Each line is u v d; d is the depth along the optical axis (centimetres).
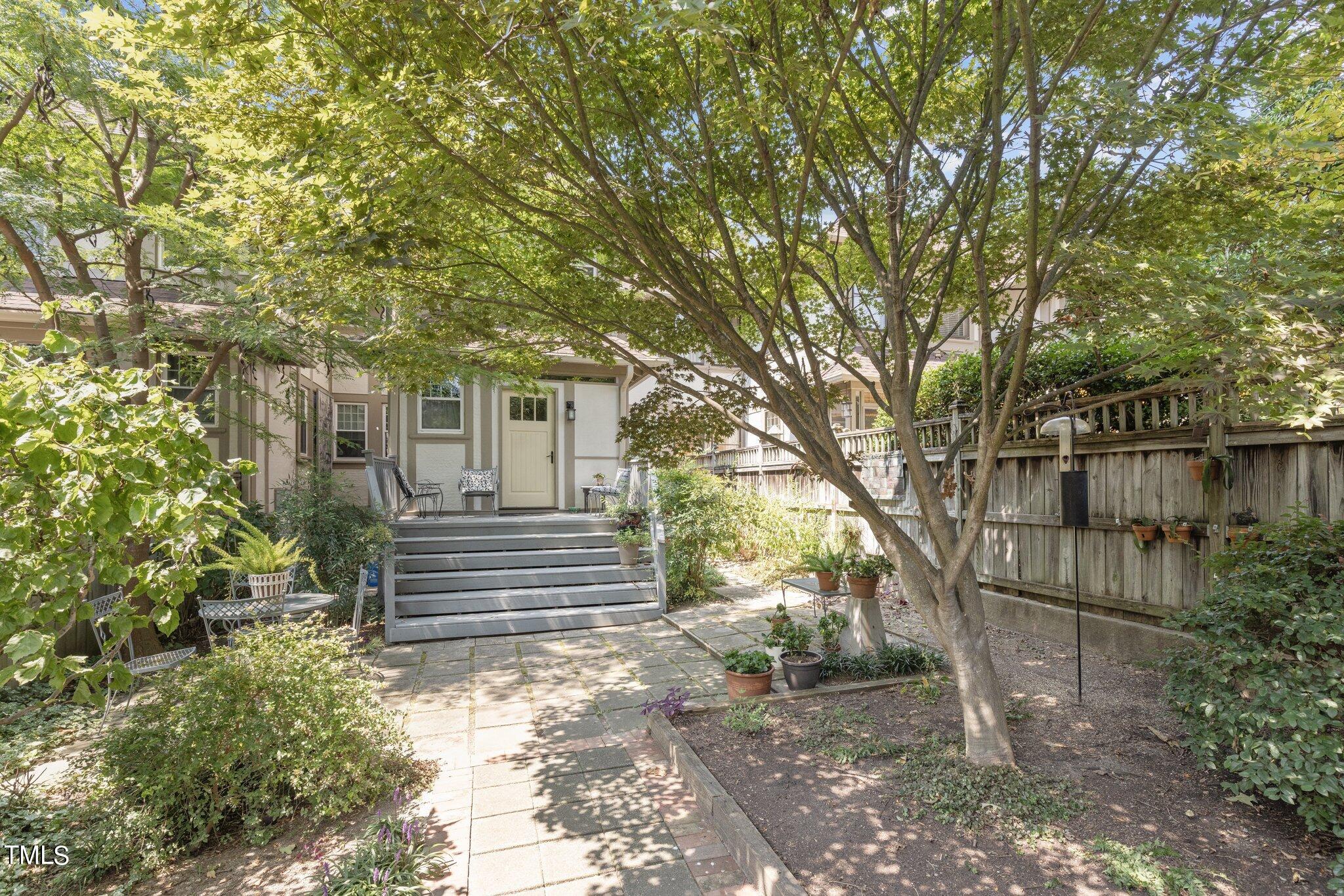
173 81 550
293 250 310
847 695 484
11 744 424
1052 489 619
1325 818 271
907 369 374
